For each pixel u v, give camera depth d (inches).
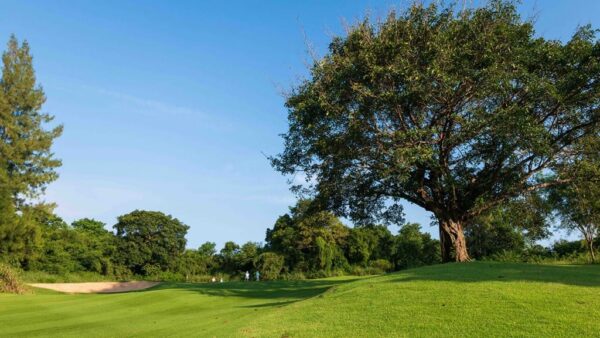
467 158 865.5
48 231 2138.3
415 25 821.9
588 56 792.3
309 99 839.7
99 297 855.7
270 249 2340.1
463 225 940.6
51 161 1974.7
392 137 807.1
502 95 792.3
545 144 750.5
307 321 412.2
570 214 1256.2
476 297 417.7
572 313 355.3
